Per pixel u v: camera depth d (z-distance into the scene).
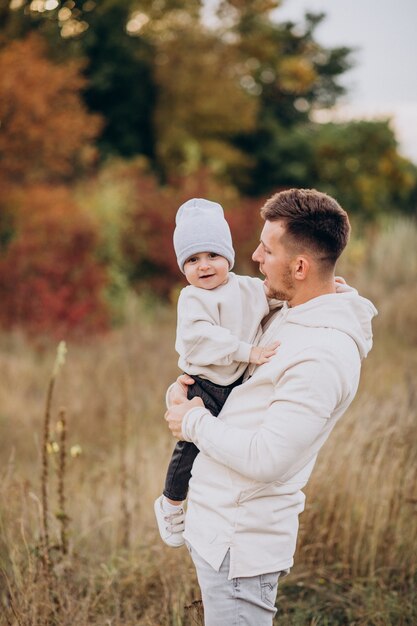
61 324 8.54
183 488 2.01
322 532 3.17
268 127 22.30
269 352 1.79
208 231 1.94
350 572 3.12
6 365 7.09
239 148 22.17
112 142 18.91
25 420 5.61
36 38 11.17
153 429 5.30
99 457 4.55
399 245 10.69
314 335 1.74
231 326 1.90
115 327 9.92
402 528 3.20
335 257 1.79
